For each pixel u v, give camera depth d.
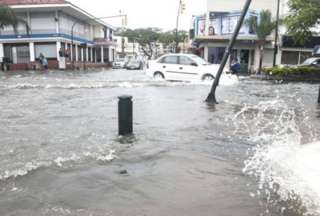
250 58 31.69
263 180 3.72
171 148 4.96
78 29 45.66
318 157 4.39
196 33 32.66
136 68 42.44
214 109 8.59
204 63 16.88
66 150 4.82
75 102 9.71
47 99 10.35
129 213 3.01
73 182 3.69
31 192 3.43
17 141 5.32
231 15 30.05
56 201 3.24
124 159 4.45
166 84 15.28
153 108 8.67
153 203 3.21
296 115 8.04
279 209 3.08
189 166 4.21
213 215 2.98
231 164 4.27
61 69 36.50
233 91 13.28
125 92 12.28
